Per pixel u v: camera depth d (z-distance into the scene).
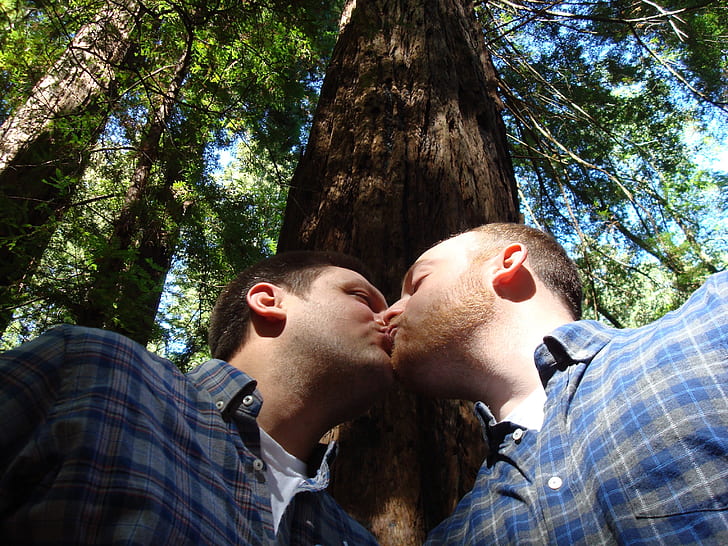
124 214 3.95
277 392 1.45
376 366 1.52
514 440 1.43
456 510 1.54
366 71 3.43
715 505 0.97
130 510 0.90
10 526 0.85
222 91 4.09
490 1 5.77
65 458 0.90
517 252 1.67
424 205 2.84
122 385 1.03
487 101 3.66
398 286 2.56
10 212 2.80
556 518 1.17
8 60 3.16
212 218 4.69
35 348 1.01
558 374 1.42
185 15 3.38
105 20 3.50
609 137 7.46
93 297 2.86
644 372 1.17
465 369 1.65
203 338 5.08
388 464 2.13
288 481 1.34
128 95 3.90
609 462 1.12
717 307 1.15
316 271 1.63
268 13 3.74
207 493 1.04
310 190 3.11
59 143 3.71
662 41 7.48
